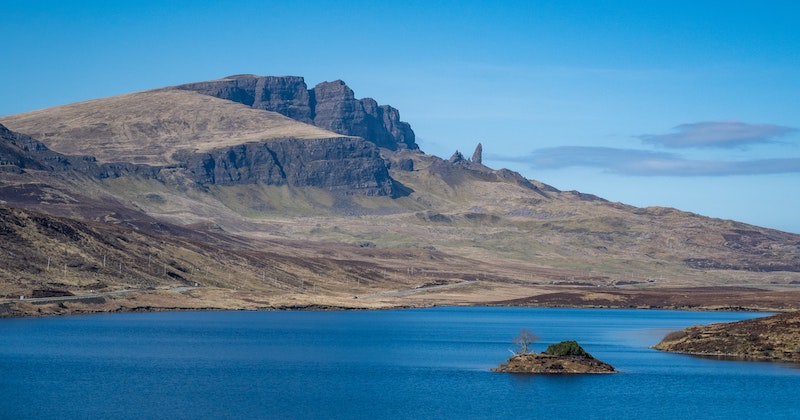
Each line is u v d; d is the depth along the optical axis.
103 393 139.12
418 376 163.62
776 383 154.75
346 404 134.88
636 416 127.69
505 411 130.12
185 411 127.06
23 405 128.38
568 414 128.62
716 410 132.38
